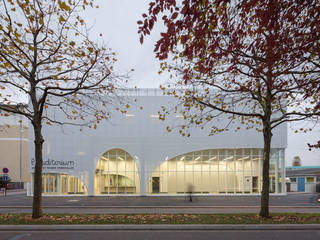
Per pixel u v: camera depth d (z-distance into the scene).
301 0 4.74
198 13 4.52
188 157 26.61
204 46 5.25
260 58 7.46
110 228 8.67
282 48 5.73
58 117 26.30
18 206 16.25
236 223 9.05
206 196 24.62
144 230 8.55
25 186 43.31
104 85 11.06
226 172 26.53
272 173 26.44
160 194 25.86
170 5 4.38
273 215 10.62
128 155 26.39
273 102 11.83
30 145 26.45
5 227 8.66
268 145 10.56
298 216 10.33
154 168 26.22
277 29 5.28
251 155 26.77
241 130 26.62
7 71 9.38
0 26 7.83
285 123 26.55
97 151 26.19
